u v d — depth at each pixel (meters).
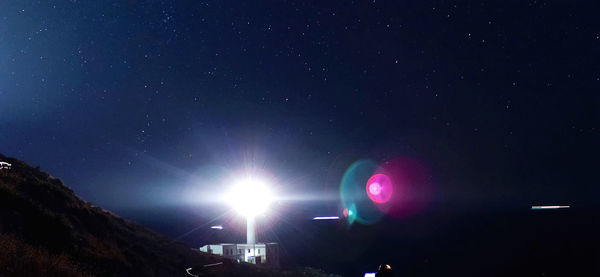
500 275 71.00
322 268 63.81
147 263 20.03
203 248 43.66
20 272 10.34
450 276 69.19
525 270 73.69
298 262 63.03
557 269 72.69
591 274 67.94
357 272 65.56
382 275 8.39
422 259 83.56
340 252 81.75
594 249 85.69
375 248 92.50
